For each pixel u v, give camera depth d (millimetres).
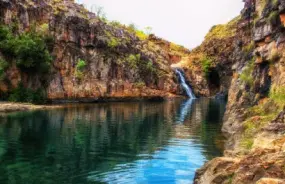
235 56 50375
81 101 78250
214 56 121125
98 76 83562
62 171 21234
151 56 106000
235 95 41562
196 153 26656
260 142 18516
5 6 68250
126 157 25234
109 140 31906
